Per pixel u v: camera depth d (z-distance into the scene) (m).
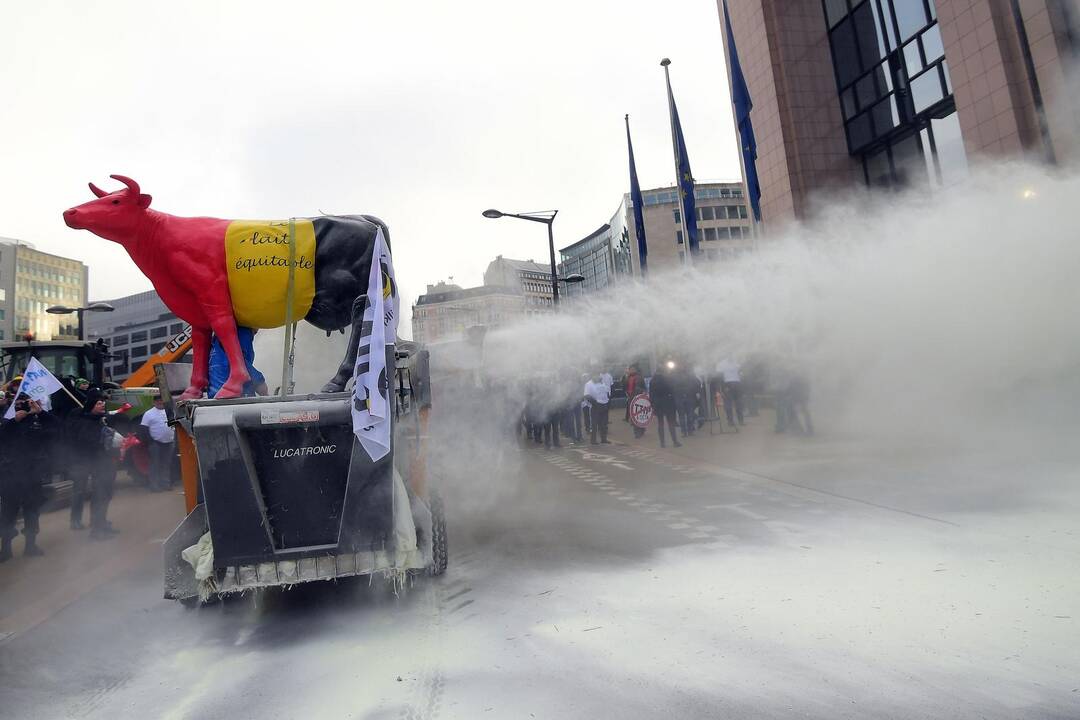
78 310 22.39
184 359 12.40
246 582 3.56
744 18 17.86
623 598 3.89
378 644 3.40
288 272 4.11
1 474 5.76
